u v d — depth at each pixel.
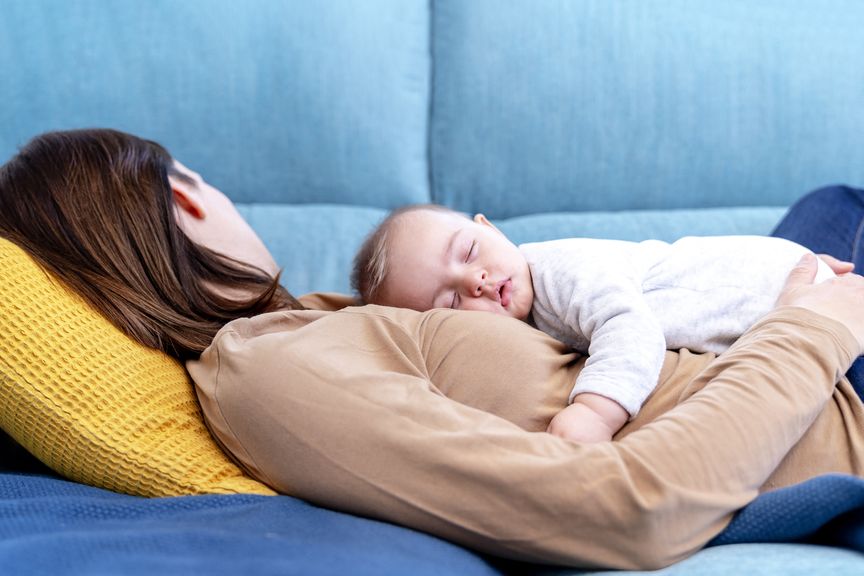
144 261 0.93
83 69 1.66
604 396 0.82
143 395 0.83
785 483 0.78
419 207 1.22
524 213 1.78
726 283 1.00
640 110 1.76
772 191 1.80
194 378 0.86
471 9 1.76
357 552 0.64
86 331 0.84
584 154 1.75
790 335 0.79
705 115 1.77
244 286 1.02
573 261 1.05
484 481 0.68
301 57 1.70
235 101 1.69
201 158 1.69
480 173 1.75
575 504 0.66
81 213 0.93
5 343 0.80
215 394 0.81
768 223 1.73
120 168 0.98
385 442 0.72
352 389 0.75
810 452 0.78
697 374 0.86
